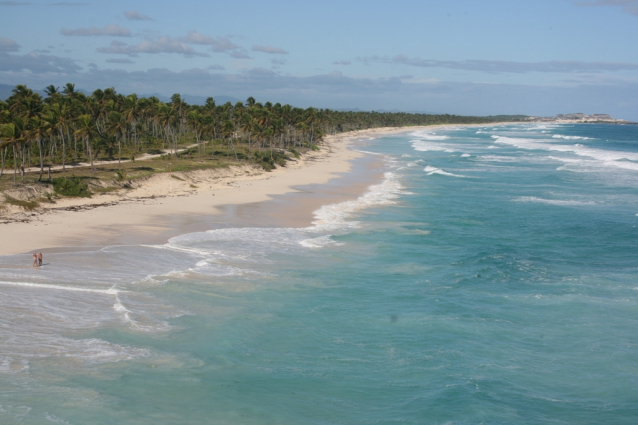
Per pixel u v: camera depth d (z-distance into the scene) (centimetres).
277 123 11956
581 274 3544
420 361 2294
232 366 2211
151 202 5844
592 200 6400
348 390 2050
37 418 1730
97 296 2888
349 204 5997
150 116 11844
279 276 3409
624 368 2230
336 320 2734
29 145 7275
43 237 4181
